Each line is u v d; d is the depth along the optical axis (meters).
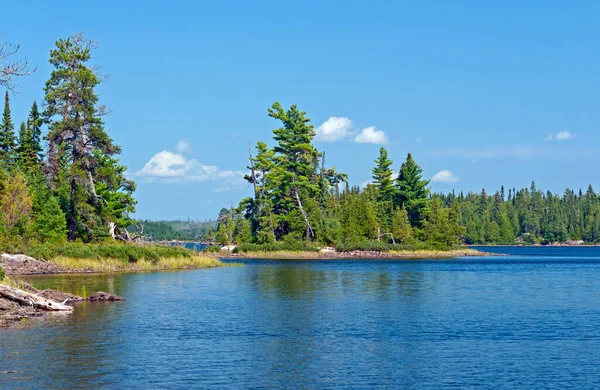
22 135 92.12
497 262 102.25
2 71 27.94
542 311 37.03
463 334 29.28
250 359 23.95
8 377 20.97
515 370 22.53
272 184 119.88
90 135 72.31
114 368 22.33
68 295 39.34
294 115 124.19
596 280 61.50
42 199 72.31
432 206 134.75
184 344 26.50
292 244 116.62
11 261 57.66
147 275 59.84
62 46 73.75
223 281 55.91
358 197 130.00
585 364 23.47
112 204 81.00
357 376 21.69
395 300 42.22
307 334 29.00
